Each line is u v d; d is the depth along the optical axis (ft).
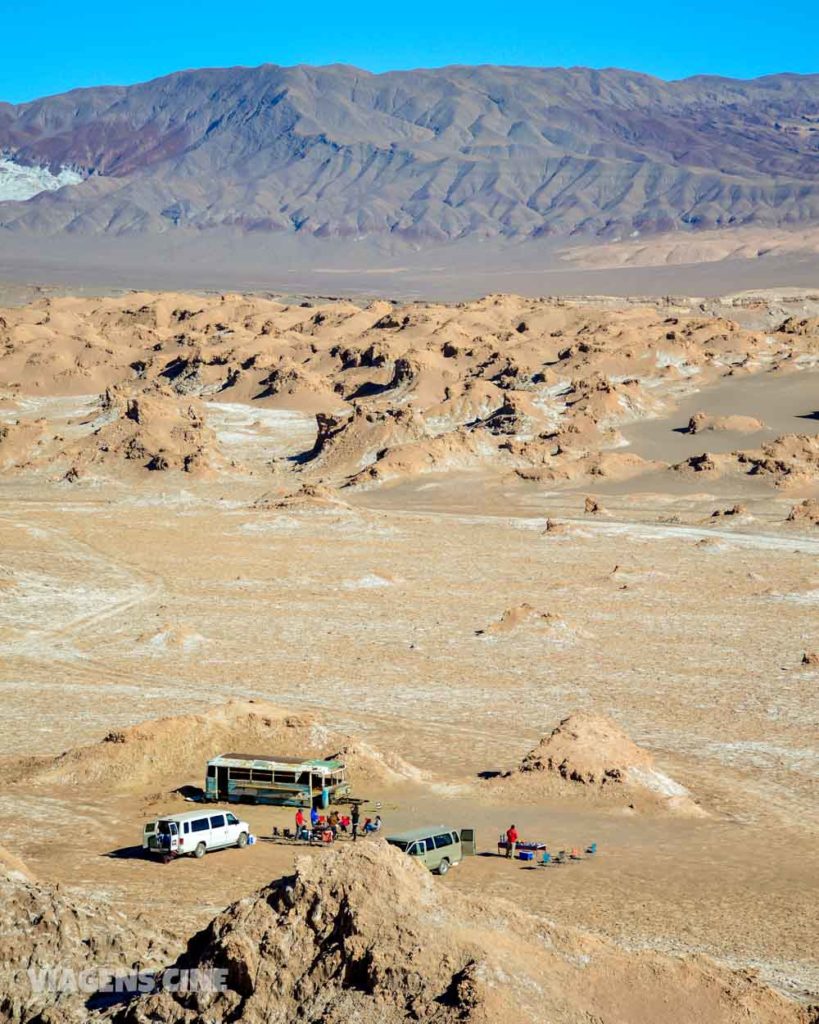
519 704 528.22
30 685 557.33
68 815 379.55
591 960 213.66
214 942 211.82
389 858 219.00
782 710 517.55
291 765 388.98
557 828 375.25
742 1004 210.59
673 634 651.25
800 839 370.94
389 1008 200.03
